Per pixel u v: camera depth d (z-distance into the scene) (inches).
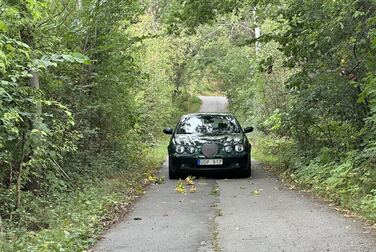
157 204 354.0
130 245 239.0
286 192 391.2
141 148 685.3
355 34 390.3
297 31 482.0
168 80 1218.6
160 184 461.4
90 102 441.4
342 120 448.1
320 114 469.4
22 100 268.4
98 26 425.1
